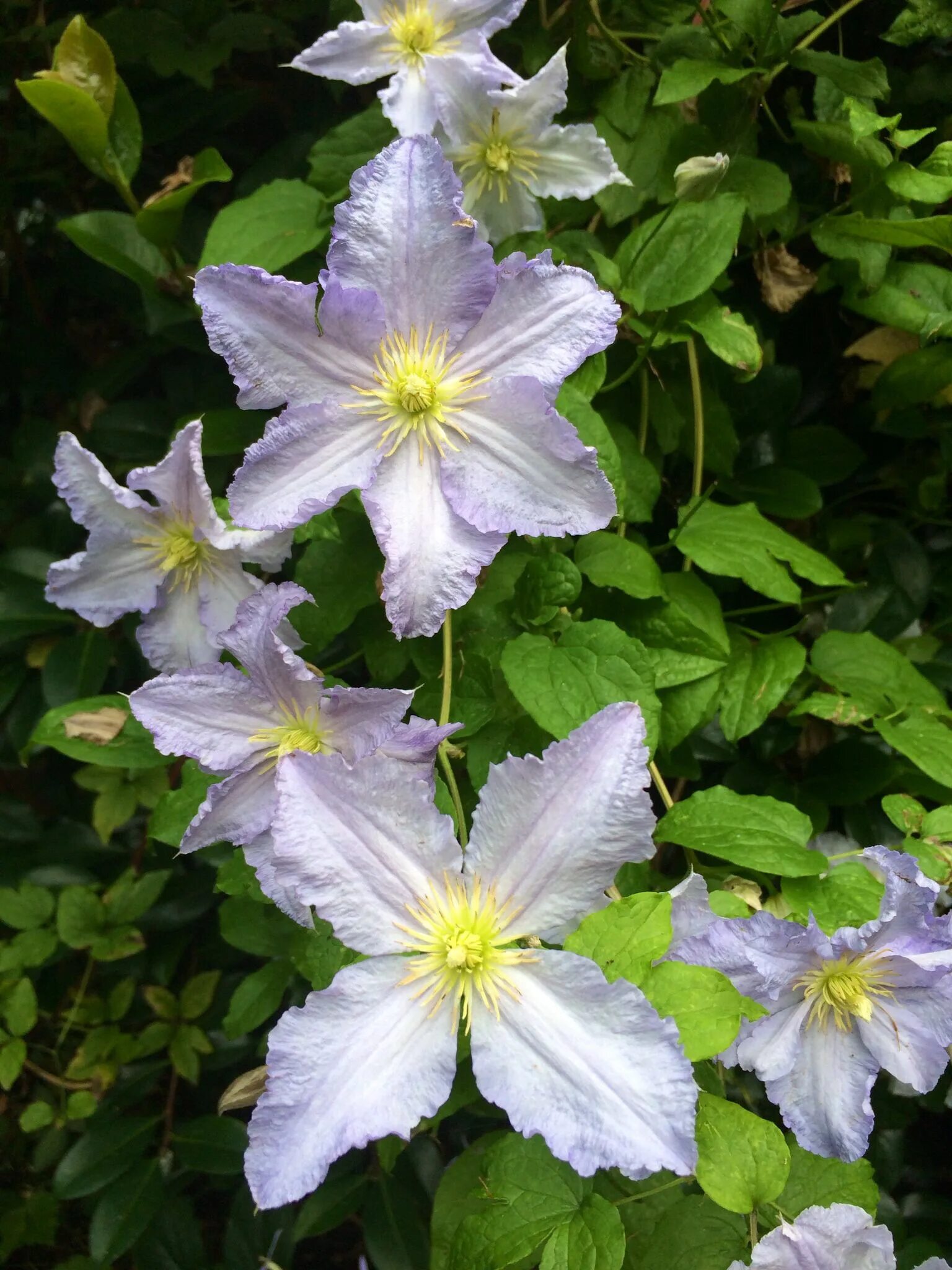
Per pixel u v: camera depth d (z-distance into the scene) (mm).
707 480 442
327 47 328
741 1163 232
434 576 275
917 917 264
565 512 272
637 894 238
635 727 238
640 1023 222
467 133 332
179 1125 478
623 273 365
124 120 383
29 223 507
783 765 411
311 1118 224
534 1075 229
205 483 311
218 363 461
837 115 392
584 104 394
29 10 437
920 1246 377
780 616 439
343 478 280
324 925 298
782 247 403
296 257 359
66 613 464
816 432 447
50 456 501
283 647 265
